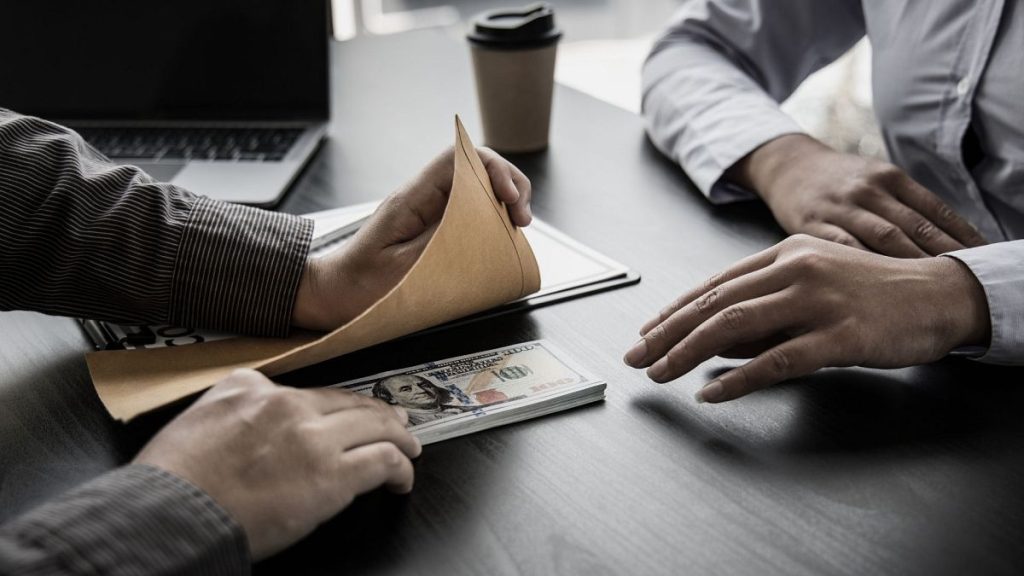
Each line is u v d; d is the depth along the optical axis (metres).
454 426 0.58
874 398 0.62
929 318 0.63
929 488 0.53
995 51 0.91
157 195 0.69
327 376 0.64
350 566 0.48
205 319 0.69
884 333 0.61
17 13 1.16
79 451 0.57
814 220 0.84
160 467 0.47
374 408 0.56
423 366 0.65
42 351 0.69
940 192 1.05
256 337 0.69
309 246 0.70
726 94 1.04
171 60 1.16
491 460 0.56
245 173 1.01
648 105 1.13
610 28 3.72
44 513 0.44
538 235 0.87
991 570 0.47
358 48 1.55
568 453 0.56
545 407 0.61
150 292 0.68
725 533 0.49
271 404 0.51
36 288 0.69
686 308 0.65
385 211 0.70
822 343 0.60
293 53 1.15
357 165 1.07
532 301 0.75
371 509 0.52
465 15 3.63
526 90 1.06
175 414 0.61
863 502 0.52
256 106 1.17
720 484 0.53
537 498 0.52
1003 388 0.63
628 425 0.59
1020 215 0.96
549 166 1.06
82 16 1.16
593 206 0.95
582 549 0.48
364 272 0.69
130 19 1.15
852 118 2.45
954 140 0.97
